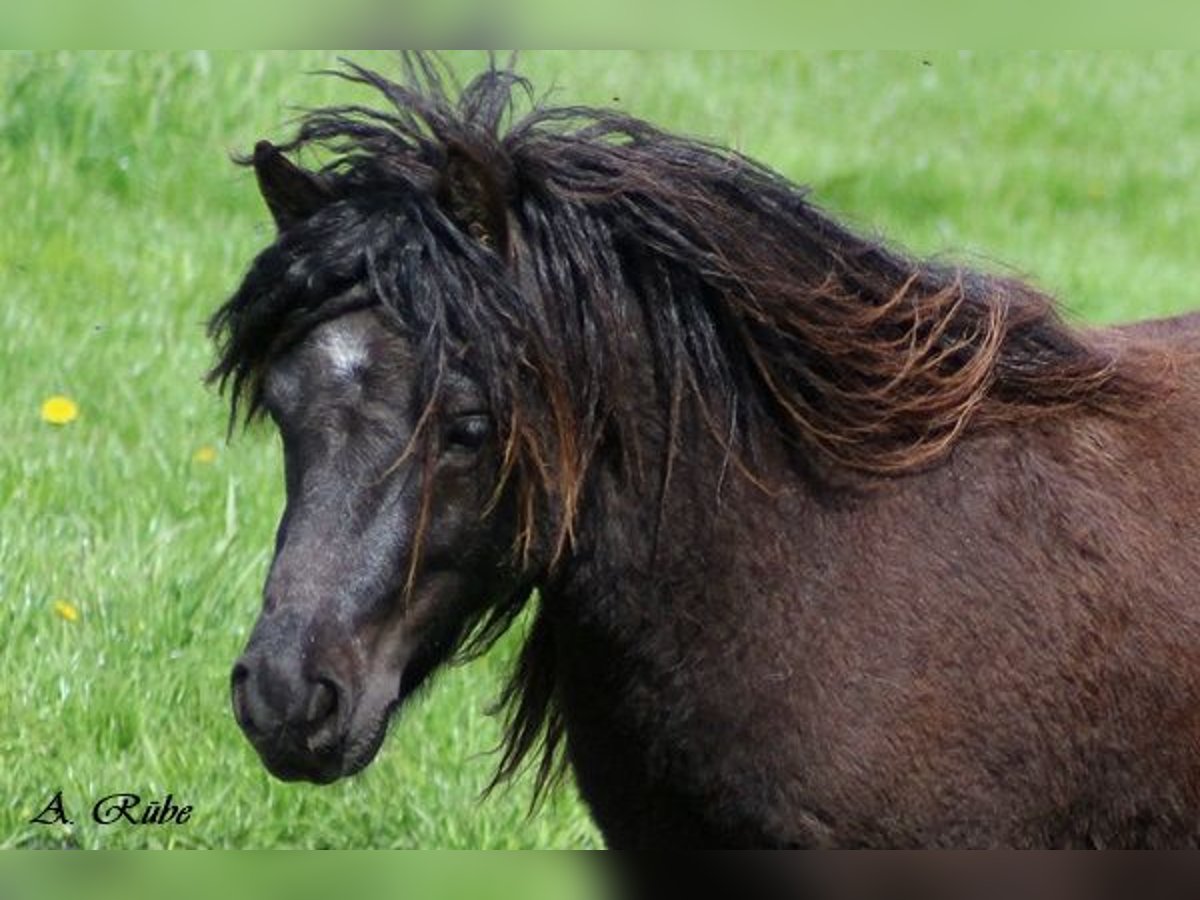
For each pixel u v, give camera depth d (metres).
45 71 21.80
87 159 20.70
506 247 7.78
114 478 14.52
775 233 8.30
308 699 7.33
